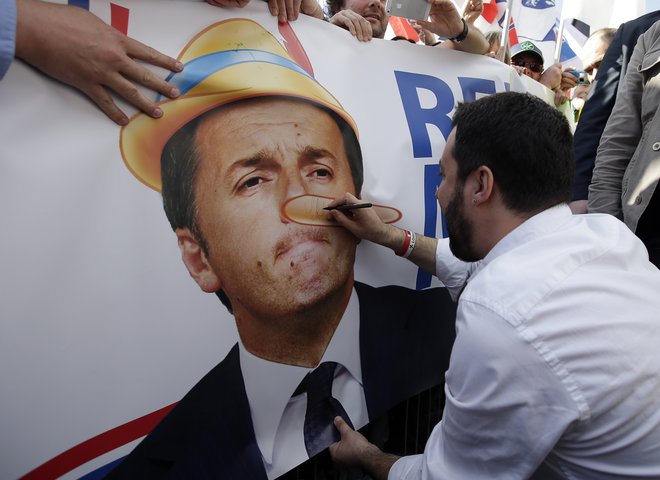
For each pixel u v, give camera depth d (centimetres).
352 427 123
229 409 101
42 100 80
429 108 146
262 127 106
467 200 97
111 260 86
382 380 132
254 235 104
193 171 96
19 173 77
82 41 81
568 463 85
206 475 96
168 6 97
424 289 145
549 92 223
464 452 89
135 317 89
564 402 79
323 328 117
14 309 77
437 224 146
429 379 148
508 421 82
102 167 85
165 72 94
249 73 106
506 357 80
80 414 83
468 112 97
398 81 141
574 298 82
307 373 114
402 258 138
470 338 85
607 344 79
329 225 118
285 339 110
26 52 77
